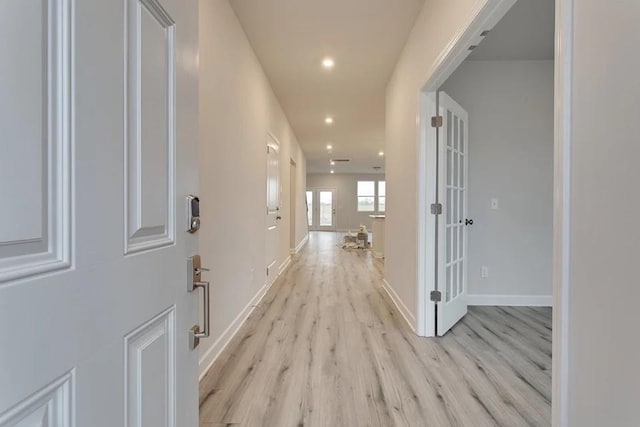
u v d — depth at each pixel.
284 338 2.64
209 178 2.14
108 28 0.59
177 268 0.86
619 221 0.83
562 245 1.03
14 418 0.42
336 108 5.24
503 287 3.62
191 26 0.94
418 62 2.74
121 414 0.63
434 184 2.71
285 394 1.86
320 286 4.42
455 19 1.96
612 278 0.85
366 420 1.64
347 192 14.99
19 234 0.42
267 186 4.15
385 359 2.29
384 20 2.83
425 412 1.70
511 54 3.43
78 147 0.52
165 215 0.80
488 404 1.78
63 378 0.49
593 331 0.91
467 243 3.60
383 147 8.55
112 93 0.60
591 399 0.92
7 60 0.41
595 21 0.91
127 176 0.65
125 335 0.64
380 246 6.95
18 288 0.42
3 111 0.40
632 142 0.79
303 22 2.87
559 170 1.04
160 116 0.77
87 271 0.54
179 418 0.87
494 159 3.59
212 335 2.23
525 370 2.15
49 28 0.47
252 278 3.36
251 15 2.76
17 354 0.42
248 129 3.16
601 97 0.89
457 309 3.05
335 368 2.16
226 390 1.89
